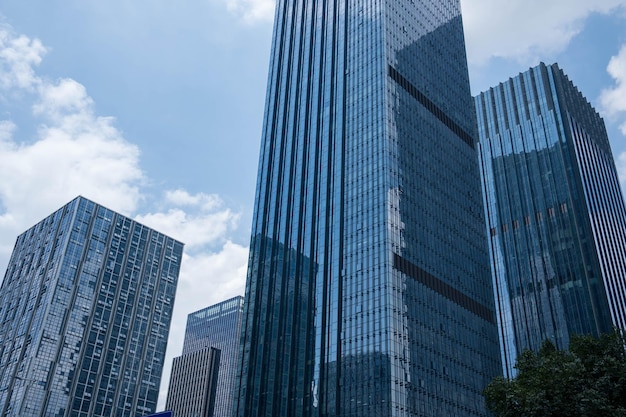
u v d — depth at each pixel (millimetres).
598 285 168875
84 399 156000
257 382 128500
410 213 127312
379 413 101750
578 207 183375
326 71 159500
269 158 164125
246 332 139125
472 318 132000
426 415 106375
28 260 185375
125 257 184125
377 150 130750
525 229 195750
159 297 187250
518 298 188375
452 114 160500
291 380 122000
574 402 44000
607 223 190125
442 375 114688
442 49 169375
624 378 44312
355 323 115000
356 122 140500
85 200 183375
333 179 139125
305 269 134000
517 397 47000
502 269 197375
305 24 179375
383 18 148500
